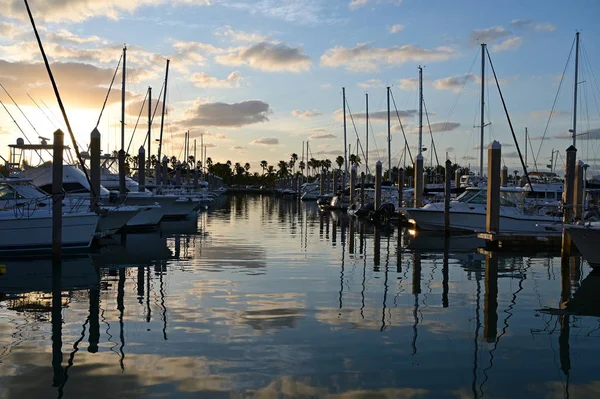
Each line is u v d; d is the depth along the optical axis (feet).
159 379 22.25
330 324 30.40
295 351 25.76
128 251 61.72
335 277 45.27
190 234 83.25
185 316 31.91
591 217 54.34
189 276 45.27
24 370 23.24
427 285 42.42
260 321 30.89
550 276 47.47
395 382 22.24
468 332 29.37
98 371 23.12
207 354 25.23
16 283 42.24
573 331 29.91
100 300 36.19
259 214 138.62
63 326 29.81
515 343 27.61
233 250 63.05
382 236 81.82
